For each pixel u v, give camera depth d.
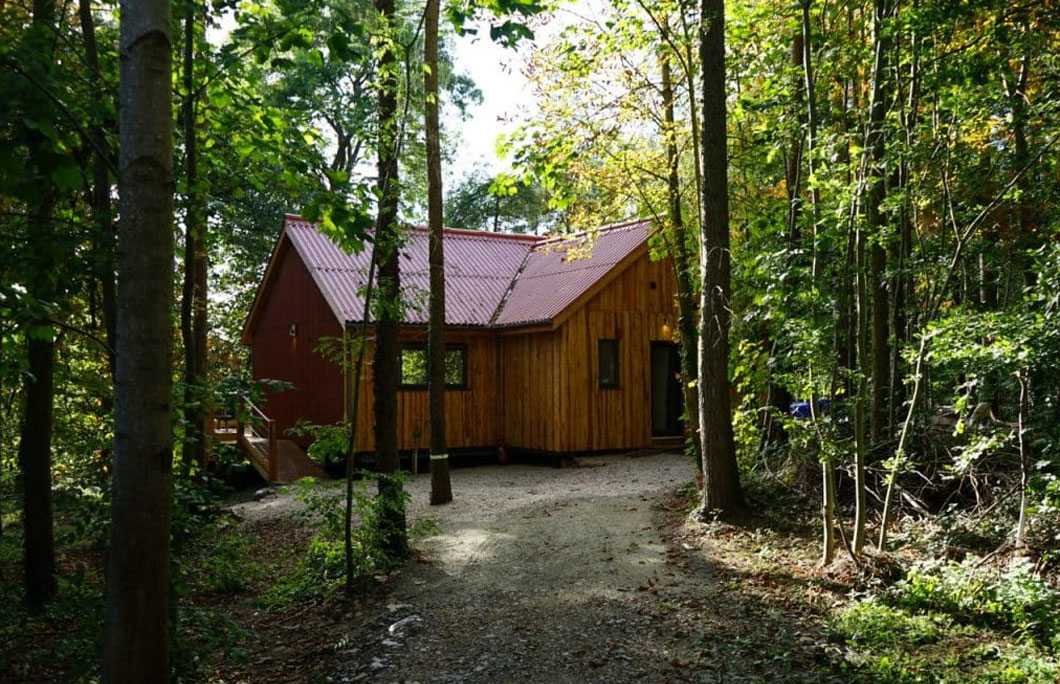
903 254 9.62
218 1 5.80
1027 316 6.80
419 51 12.34
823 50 10.09
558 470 17.12
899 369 9.93
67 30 6.34
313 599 8.22
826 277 8.05
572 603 7.36
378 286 8.23
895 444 9.54
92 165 5.70
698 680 5.54
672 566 8.37
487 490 14.38
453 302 19.11
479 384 18.86
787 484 10.57
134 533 3.26
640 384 18.80
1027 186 9.30
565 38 11.97
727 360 10.14
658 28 11.32
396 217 7.96
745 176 13.02
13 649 6.54
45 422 7.72
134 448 3.26
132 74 3.27
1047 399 8.19
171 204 3.37
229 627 5.30
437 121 12.37
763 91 11.55
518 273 21.56
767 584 7.54
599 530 10.21
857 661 5.71
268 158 6.12
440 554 9.45
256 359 23.45
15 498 14.06
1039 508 6.91
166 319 3.34
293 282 20.42
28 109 4.04
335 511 8.44
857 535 7.76
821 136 7.98
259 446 18.19
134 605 3.24
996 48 8.67
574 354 17.81
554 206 13.26
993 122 9.62
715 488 9.95
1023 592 6.45
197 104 6.53
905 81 9.03
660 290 19.20
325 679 6.05
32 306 3.85
